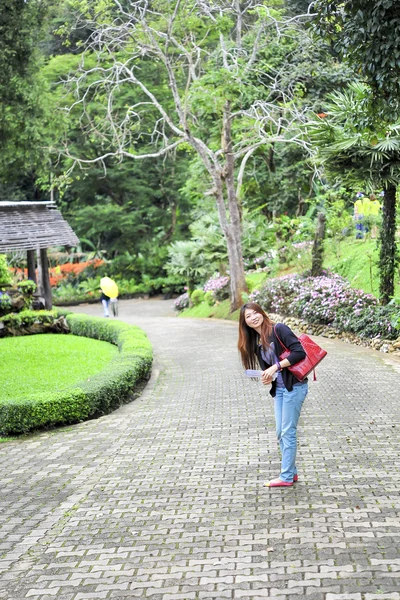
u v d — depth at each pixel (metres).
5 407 8.56
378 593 3.89
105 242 47.34
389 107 8.38
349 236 21.88
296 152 24.92
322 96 22.66
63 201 46.00
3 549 4.93
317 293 16.89
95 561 4.59
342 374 10.77
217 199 22.56
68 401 8.83
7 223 19.39
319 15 8.49
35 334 19.03
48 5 20.05
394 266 14.55
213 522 5.13
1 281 19.62
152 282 43.50
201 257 27.16
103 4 20.22
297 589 4.00
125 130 22.06
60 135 23.56
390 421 7.80
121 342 14.42
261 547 4.61
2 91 20.03
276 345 5.70
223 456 6.90
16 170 28.58
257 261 27.67
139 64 35.62
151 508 5.54
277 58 22.30
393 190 14.11
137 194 43.03
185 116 21.36
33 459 7.34
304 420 8.07
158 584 4.19
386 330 13.46
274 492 5.70
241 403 9.44
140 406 9.73
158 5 20.06
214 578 4.21
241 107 21.19
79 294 42.50
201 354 14.45
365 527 4.84
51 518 5.49
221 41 20.72
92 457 7.23
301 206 26.97
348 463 6.37
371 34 7.80
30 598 4.13
